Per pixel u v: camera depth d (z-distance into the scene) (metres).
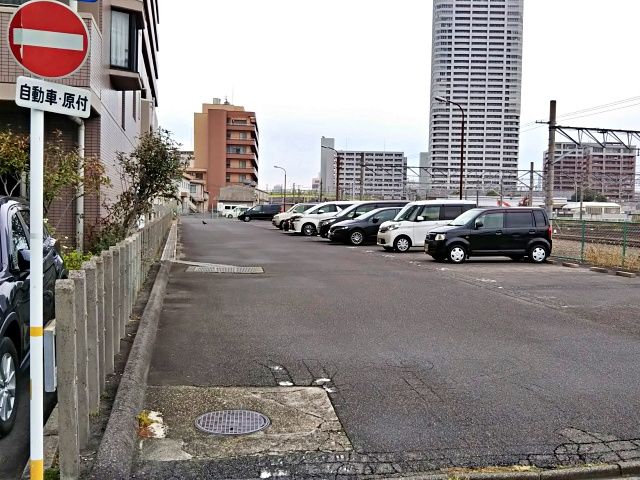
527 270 17.17
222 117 112.06
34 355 3.48
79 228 15.45
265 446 4.75
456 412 5.55
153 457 4.51
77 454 3.97
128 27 18.72
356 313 10.16
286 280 14.16
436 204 23.70
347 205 34.66
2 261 5.50
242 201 107.94
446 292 12.64
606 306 11.20
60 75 3.67
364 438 4.94
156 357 7.19
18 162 11.88
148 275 13.42
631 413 5.59
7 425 4.84
